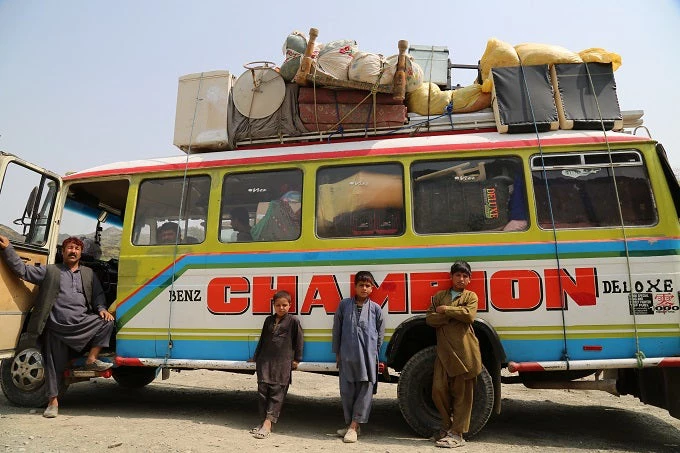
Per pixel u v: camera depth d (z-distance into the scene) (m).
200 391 7.71
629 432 5.38
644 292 4.72
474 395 4.84
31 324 5.54
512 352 4.84
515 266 4.94
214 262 5.61
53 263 6.11
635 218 4.88
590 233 4.88
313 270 5.35
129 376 7.49
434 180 5.31
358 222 5.38
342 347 4.95
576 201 5.00
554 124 5.27
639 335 4.68
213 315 5.53
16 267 5.48
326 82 5.72
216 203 5.75
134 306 5.76
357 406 4.90
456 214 5.18
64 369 5.70
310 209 5.49
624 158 5.01
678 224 4.81
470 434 4.84
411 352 5.34
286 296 5.15
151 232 5.93
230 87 6.27
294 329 5.20
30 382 5.88
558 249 4.89
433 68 7.02
